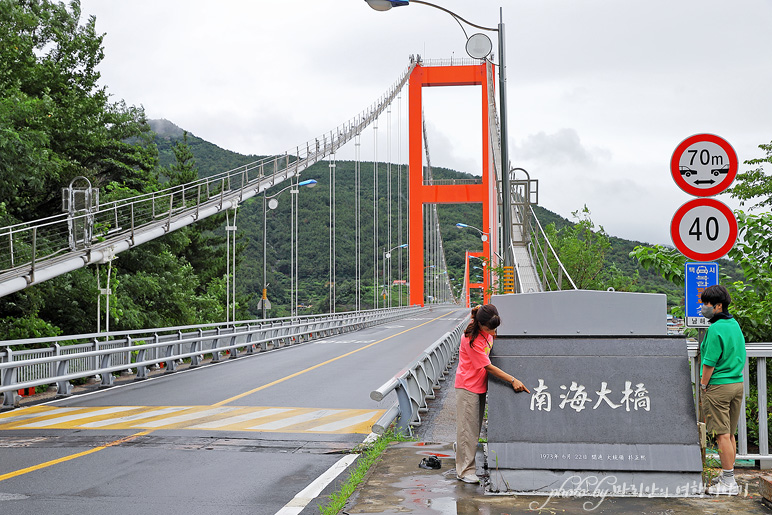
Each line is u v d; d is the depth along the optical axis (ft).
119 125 127.85
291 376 63.57
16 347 72.33
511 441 21.59
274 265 285.84
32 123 93.45
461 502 20.54
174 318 118.32
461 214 464.24
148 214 107.34
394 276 324.80
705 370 21.34
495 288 61.41
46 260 75.82
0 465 28.60
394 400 47.91
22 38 106.22
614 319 22.98
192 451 31.40
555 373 22.11
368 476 23.97
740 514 19.08
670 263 33.76
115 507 22.33
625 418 21.49
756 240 33.83
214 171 336.70
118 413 42.98
